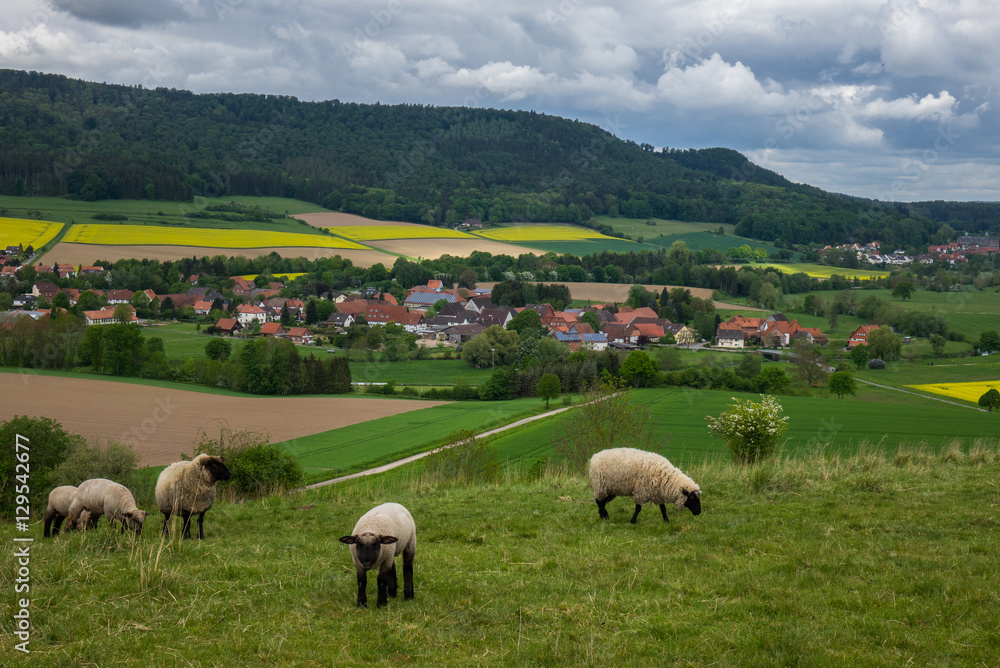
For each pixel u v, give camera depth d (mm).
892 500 15953
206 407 71375
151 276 158125
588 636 8938
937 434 47781
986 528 13383
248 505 19578
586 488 19688
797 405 63469
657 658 8266
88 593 10328
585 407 30234
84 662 8148
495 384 86250
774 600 9930
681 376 91125
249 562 12234
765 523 14359
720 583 10781
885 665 7906
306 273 184125
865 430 49375
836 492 16953
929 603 9594
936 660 8039
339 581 11383
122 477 24219
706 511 15961
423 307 169000
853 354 103812
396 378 99250
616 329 141625
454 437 31094
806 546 12500
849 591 10266
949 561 11391
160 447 52625
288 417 67875
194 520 16844
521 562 12484
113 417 63594
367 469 46562
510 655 8430
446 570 12164
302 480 25984
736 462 23828
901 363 105062
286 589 10883
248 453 25078
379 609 10148
